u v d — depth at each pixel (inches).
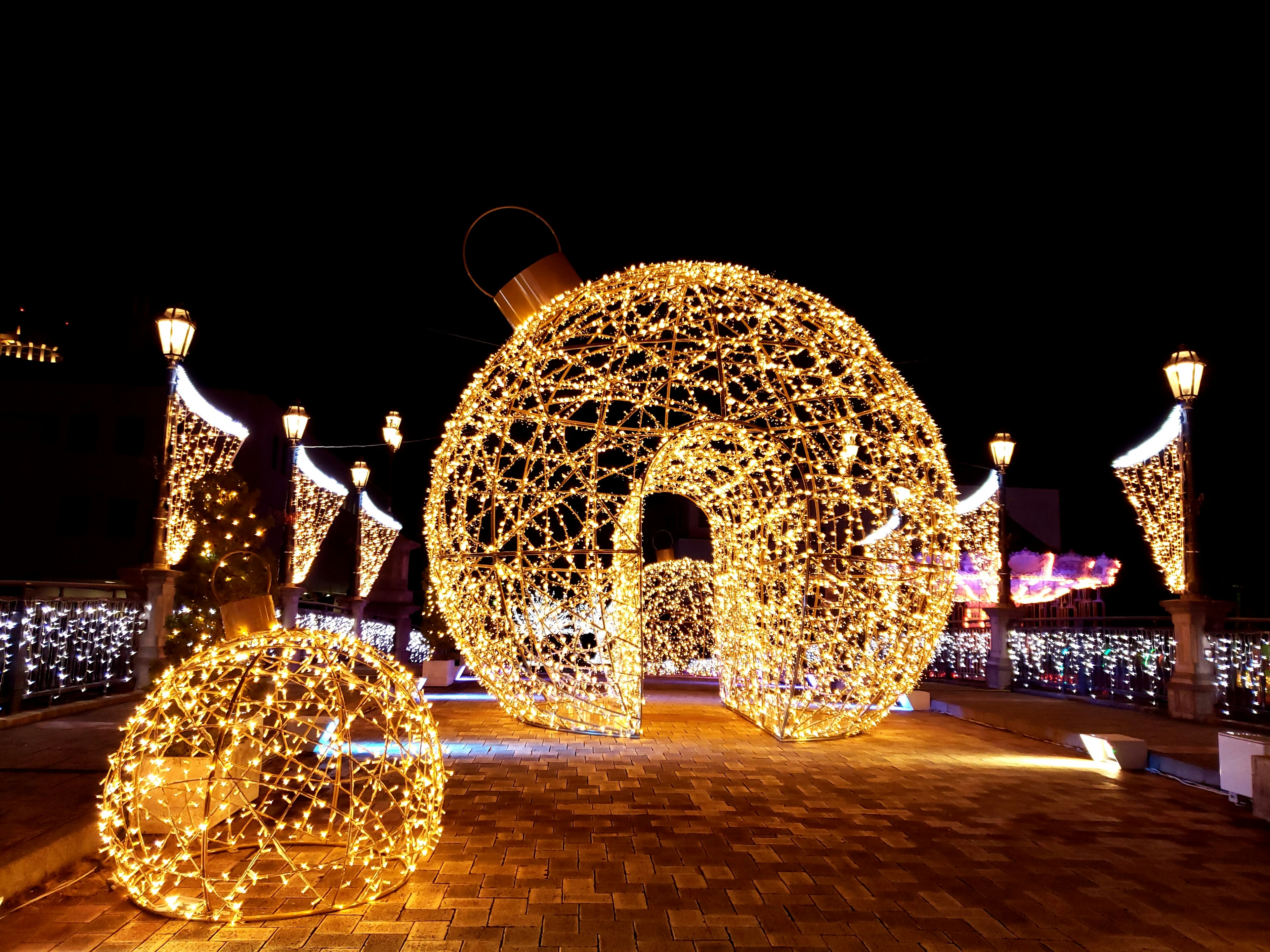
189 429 643.5
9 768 236.1
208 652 171.3
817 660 366.3
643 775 273.7
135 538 1095.0
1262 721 372.2
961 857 187.2
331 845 194.4
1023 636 577.0
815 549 403.9
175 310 425.4
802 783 263.9
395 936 140.3
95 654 386.0
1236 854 192.1
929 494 359.9
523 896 159.2
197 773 194.1
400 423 740.7
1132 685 463.5
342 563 1354.6
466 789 250.8
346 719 167.9
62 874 169.6
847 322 356.5
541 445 362.9
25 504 1088.2
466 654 384.2
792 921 147.9
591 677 393.4
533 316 353.1
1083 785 268.1
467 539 367.2
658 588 769.6
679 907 154.3
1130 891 165.9
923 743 353.1
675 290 352.2
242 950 134.6
